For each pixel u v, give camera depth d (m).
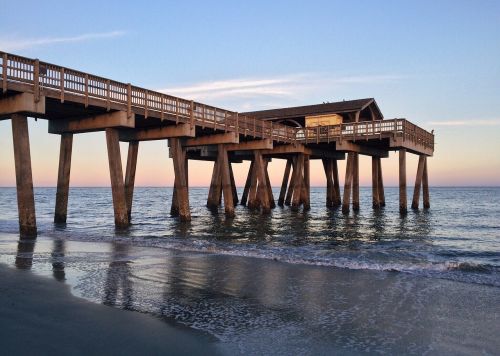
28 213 17.12
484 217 34.69
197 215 34.03
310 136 31.70
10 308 8.05
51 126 21.19
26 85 15.39
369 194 109.38
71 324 7.27
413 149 31.66
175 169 23.72
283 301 9.02
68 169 22.11
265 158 39.47
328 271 11.93
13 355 5.95
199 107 23.09
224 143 26.25
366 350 6.54
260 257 14.06
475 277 11.31
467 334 7.22
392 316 8.11
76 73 16.91
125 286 9.98
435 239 20.64
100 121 19.41
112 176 19.77
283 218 30.61
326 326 7.54
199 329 7.26
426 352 6.51
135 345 6.49
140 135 23.73
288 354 6.34
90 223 28.20
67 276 10.87
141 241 17.75
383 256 15.08
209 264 12.78
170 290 9.73
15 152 16.39
